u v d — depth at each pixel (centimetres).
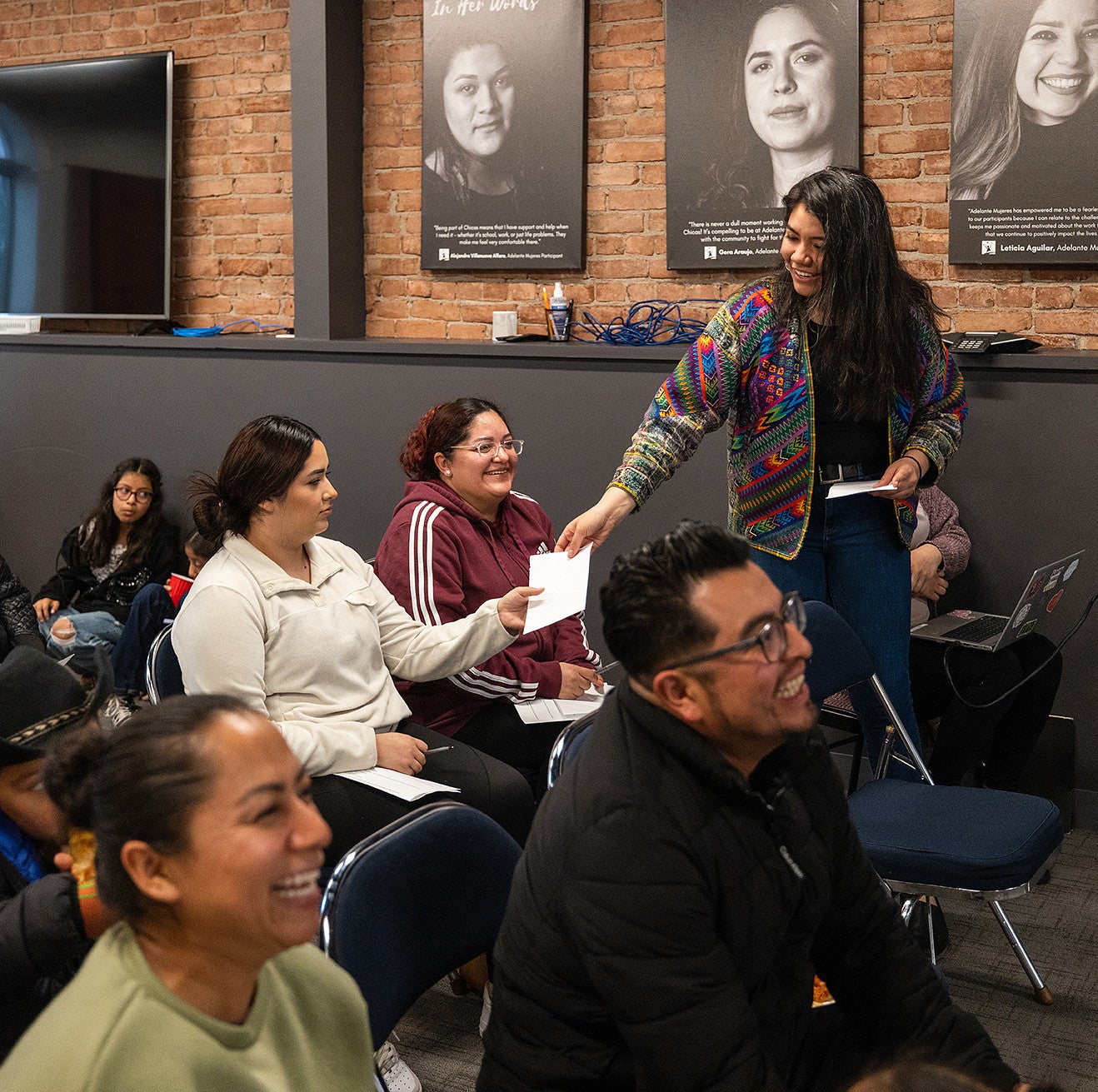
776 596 146
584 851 141
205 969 107
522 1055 147
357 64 475
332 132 464
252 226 511
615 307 450
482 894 170
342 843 238
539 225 450
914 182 400
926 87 393
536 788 290
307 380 461
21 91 530
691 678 143
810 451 279
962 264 395
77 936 136
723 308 288
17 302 540
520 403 425
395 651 270
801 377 277
